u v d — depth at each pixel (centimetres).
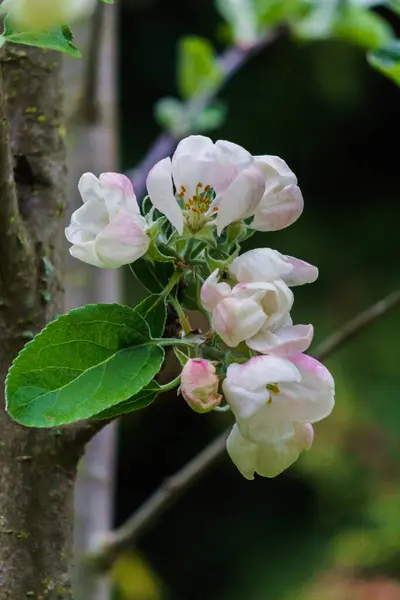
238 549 435
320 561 395
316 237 432
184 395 92
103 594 139
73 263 146
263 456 95
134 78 439
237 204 94
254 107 440
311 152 443
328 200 439
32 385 93
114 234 94
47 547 103
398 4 149
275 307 93
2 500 102
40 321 103
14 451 102
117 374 94
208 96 191
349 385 389
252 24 190
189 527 439
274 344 93
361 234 432
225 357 94
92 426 102
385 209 436
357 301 419
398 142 440
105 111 156
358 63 435
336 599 339
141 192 161
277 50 434
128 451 443
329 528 386
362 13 170
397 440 378
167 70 441
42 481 102
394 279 423
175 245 95
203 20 443
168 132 188
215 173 94
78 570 138
